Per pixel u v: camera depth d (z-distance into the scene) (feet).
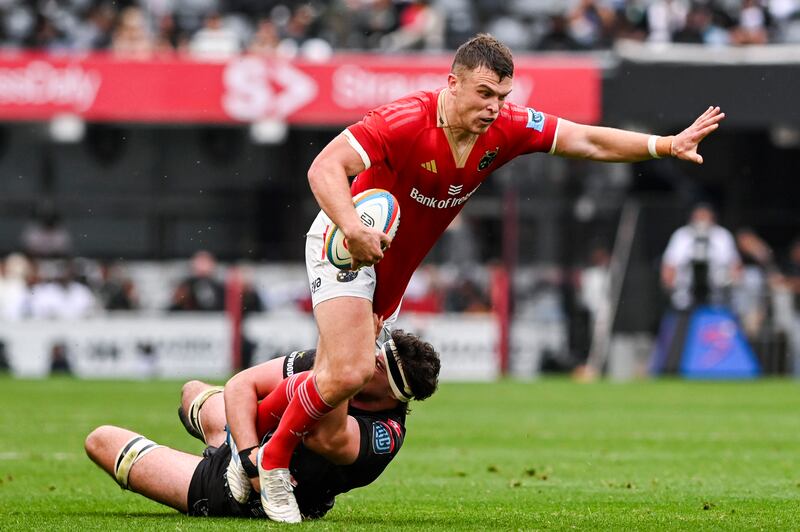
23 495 76.33
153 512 67.36
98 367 215.31
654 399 169.78
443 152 61.36
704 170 256.73
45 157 248.73
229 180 247.70
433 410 152.25
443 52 240.73
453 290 217.97
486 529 60.23
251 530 56.65
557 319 219.41
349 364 58.49
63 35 248.52
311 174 58.85
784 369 217.97
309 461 60.95
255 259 242.17
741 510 70.03
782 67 214.69
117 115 217.77
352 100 217.15
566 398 171.12
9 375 212.43
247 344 214.90
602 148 64.28
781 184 257.96
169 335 214.48
